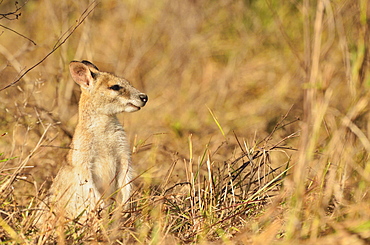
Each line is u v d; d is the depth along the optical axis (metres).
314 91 10.16
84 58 18.27
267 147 11.54
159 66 18.72
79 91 16.23
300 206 8.41
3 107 12.35
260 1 19.20
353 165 9.91
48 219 8.63
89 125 10.65
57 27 17.44
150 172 11.83
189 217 9.27
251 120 15.49
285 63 17.83
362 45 11.34
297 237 7.90
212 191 9.70
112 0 20.16
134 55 18.81
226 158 12.96
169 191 10.83
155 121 15.96
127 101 10.96
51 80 15.99
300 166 8.71
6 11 20.28
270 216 8.84
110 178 10.77
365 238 7.66
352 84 11.31
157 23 19.92
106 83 10.85
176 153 12.05
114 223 9.23
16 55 15.09
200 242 8.50
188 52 18.78
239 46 18.80
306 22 11.17
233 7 19.75
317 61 10.09
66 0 18.16
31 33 19.31
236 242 8.29
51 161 11.92
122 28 19.84
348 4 12.38
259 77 17.83
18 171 9.19
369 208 8.22
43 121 12.88
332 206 9.29
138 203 10.03
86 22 17.14
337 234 7.81
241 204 9.23
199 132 15.20
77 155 10.44
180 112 16.58
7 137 12.47
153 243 8.39
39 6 19.67
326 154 9.52
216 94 17.22
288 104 16.22
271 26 18.64
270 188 9.77
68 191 10.29
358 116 10.97
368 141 10.18
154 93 17.66
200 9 19.81
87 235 8.55
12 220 8.73
